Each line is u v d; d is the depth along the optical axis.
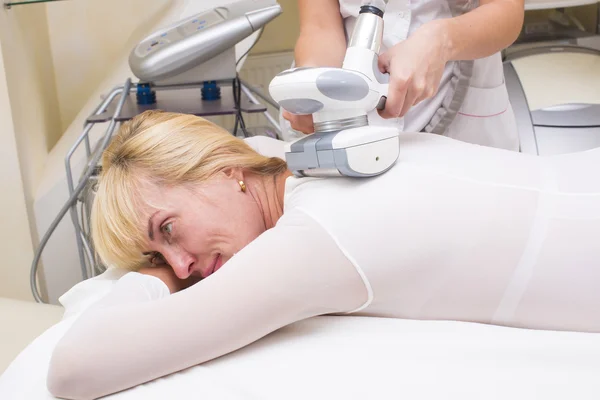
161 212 1.06
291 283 0.86
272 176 1.16
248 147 1.18
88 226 1.81
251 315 0.86
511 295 0.95
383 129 0.93
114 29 2.49
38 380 0.94
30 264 1.96
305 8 1.33
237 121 1.83
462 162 0.97
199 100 1.80
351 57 0.94
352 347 0.92
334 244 0.88
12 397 0.92
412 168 0.94
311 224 0.89
